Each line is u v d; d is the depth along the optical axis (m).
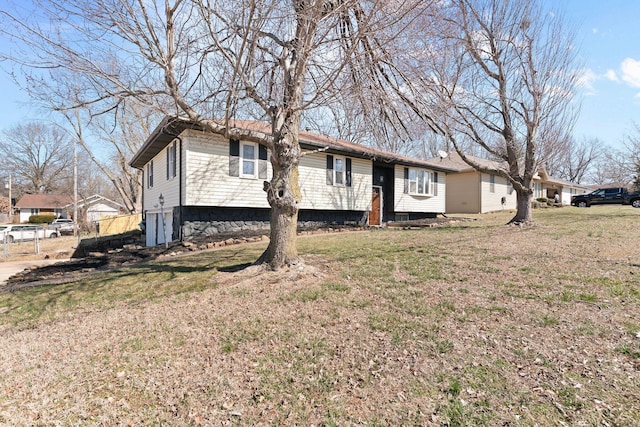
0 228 17.92
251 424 2.37
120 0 4.73
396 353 3.14
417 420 2.28
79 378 3.10
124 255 11.34
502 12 9.70
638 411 2.21
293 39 5.34
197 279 6.17
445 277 5.40
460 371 2.79
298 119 6.05
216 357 3.30
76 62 4.85
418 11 4.99
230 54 5.27
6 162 45.28
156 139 11.92
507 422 2.19
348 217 15.50
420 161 18.05
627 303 3.97
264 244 10.21
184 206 11.15
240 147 11.88
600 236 8.66
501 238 8.96
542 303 4.11
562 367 2.75
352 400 2.54
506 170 11.47
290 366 3.04
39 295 6.11
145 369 3.17
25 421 2.52
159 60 5.05
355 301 4.48
